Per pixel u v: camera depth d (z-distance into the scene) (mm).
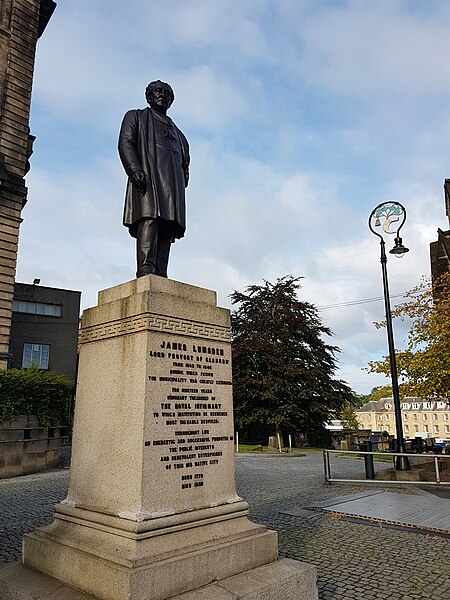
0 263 21938
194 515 4445
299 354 36312
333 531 7801
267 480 14281
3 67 23906
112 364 4867
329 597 5047
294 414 33531
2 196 22391
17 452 14992
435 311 18547
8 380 15094
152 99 6094
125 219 5824
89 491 4707
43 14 26703
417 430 112188
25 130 23922
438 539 7305
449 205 35844
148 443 4340
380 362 18844
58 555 4328
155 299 4750
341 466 18906
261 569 4484
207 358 5160
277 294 37438
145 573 3715
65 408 16984
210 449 4910
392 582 5480
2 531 7566
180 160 6074
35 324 40438
